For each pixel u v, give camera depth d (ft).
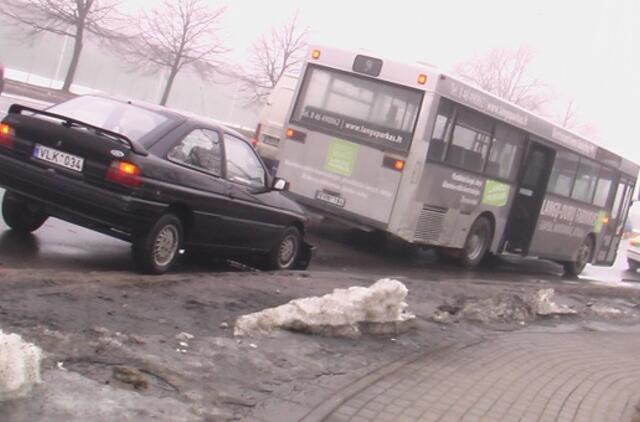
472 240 47.98
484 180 46.26
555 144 52.47
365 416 16.63
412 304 29.81
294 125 43.47
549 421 18.45
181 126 25.67
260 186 29.73
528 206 53.31
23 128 24.38
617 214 66.74
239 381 16.98
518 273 54.54
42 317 17.65
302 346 20.58
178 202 24.97
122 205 23.21
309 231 48.01
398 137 40.55
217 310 21.88
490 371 22.50
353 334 22.62
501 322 30.91
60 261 25.32
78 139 23.68
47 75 139.23
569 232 58.85
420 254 50.21
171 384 15.74
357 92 42.06
